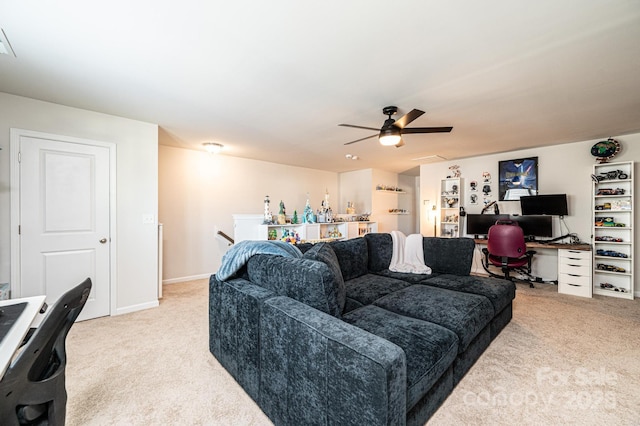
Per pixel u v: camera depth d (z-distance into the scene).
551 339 2.38
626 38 1.67
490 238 3.95
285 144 4.24
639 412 1.52
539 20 1.52
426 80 2.21
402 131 2.78
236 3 1.40
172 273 4.40
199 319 2.85
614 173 3.72
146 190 3.21
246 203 5.30
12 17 1.48
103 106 2.73
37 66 1.99
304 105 2.72
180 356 2.10
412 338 1.49
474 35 1.65
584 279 3.69
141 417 1.48
